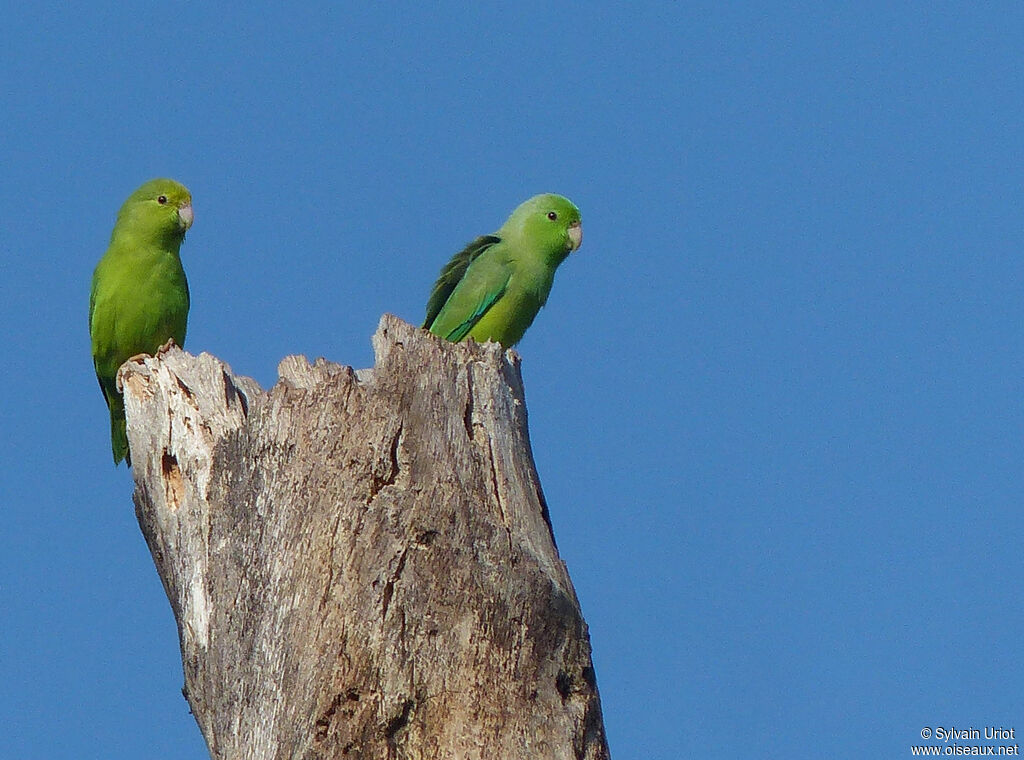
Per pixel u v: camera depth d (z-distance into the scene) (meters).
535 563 11.80
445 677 11.17
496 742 11.07
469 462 12.09
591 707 11.79
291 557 11.46
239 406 12.91
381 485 11.71
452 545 11.55
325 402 11.90
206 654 11.78
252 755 11.09
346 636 11.12
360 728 10.91
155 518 12.82
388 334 12.42
